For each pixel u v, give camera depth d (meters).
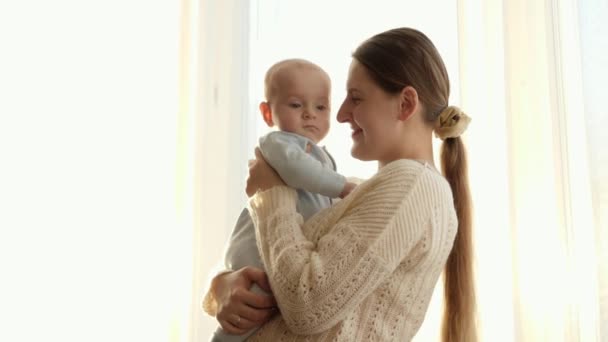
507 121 2.07
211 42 2.38
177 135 2.28
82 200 2.24
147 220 2.25
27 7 2.29
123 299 2.21
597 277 2.02
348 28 2.32
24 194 2.22
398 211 1.11
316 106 1.40
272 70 1.45
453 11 2.21
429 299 1.22
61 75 2.28
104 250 2.22
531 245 2.03
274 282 1.10
